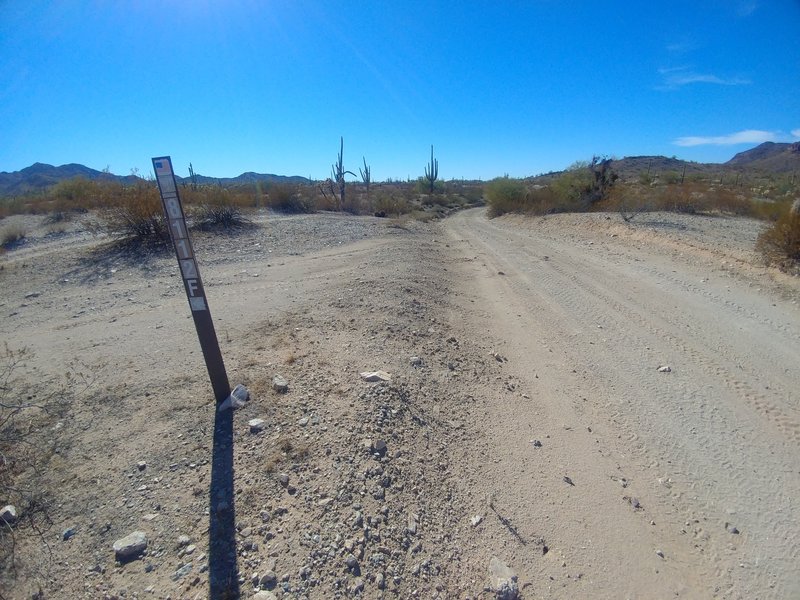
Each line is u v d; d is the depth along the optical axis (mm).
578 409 4805
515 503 3455
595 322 7223
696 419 4531
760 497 3514
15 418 4016
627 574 2908
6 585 2547
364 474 3387
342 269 10094
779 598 2738
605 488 3654
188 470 3383
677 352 5977
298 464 3428
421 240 15797
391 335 6039
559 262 11727
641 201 22406
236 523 2924
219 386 4148
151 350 5484
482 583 2775
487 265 11805
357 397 4281
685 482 3705
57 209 18984
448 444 4055
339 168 29156
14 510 2996
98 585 2545
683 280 9109
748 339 6191
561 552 3055
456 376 5273
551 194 27781
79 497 3150
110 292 8211
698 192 24594
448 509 3316
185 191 17594
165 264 10242
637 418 4598
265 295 7910
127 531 2883
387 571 2711
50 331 6340
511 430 4395
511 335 6840
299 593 2496
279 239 13750
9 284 8828
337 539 2844
